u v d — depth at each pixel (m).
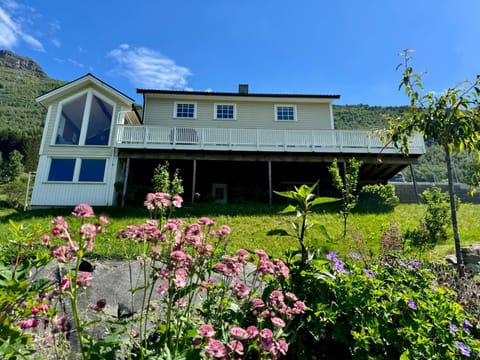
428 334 1.95
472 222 9.15
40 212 9.40
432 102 3.80
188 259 1.57
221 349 1.10
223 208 10.36
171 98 14.13
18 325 1.46
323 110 14.45
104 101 12.35
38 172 11.16
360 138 12.17
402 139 4.15
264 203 12.18
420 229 6.85
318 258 2.18
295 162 12.57
